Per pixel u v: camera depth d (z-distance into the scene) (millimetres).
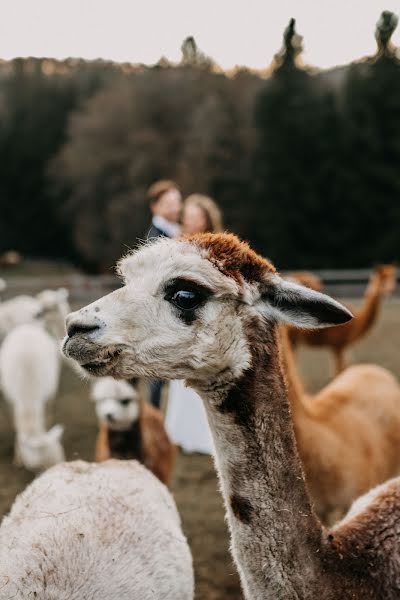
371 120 31453
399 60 33781
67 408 8836
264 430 2373
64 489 2955
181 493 5805
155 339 2363
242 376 2381
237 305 2404
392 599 2369
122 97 35906
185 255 2414
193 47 40750
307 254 32438
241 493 2354
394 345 12781
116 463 3336
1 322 10273
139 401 4738
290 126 32156
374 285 9898
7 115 46594
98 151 35312
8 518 2900
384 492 2736
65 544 2537
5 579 2355
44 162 45031
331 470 3740
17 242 45875
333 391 4582
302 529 2320
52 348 7520
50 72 50000
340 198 31344
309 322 2406
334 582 2299
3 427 8102
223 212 33188
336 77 37562
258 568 2303
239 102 34875
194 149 33031
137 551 2660
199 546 4859
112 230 33875
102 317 2381
